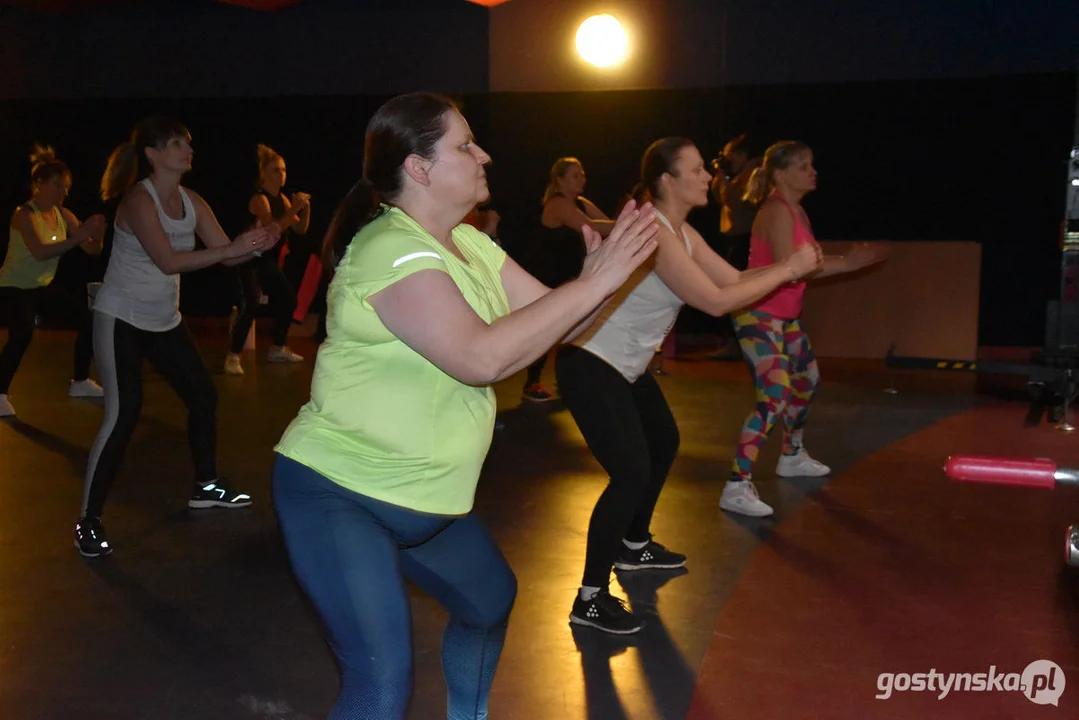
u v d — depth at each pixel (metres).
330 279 2.11
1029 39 8.98
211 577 3.89
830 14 9.47
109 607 3.60
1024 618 3.52
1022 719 2.84
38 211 6.63
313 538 1.98
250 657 3.21
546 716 2.86
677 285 3.29
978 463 1.68
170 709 2.88
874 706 2.91
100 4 11.02
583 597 3.46
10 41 11.23
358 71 10.79
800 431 5.30
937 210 9.39
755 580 3.88
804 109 9.64
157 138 4.00
